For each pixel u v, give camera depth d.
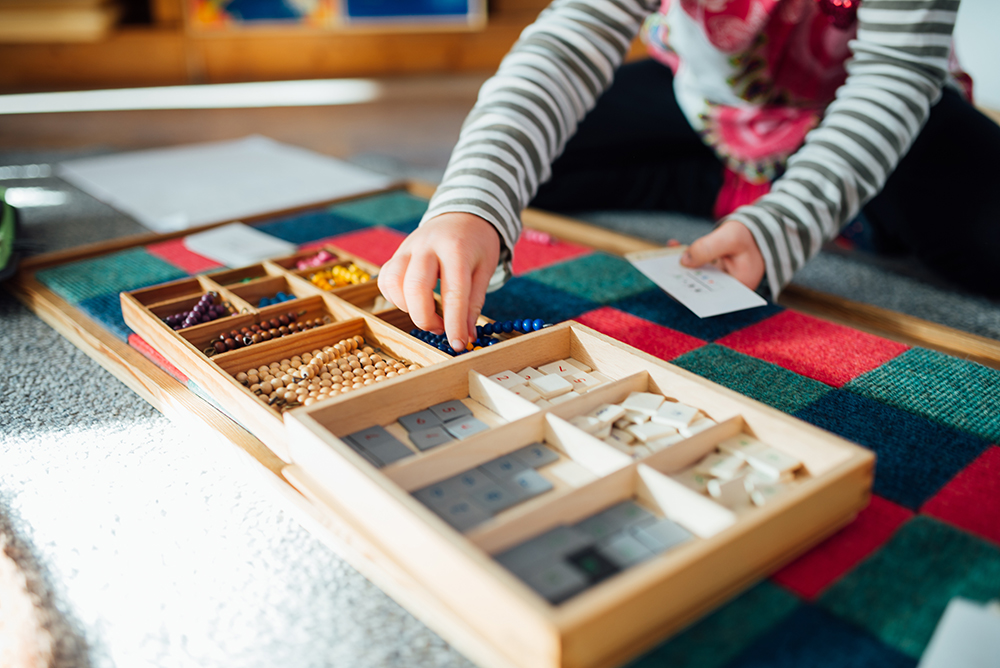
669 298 1.15
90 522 0.70
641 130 1.69
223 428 0.79
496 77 1.14
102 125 2.72
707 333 1.02
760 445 0.65
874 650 0.51
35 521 0.71
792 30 1.33
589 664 0.46
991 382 0.89
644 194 1.77
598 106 1.72
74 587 0.63
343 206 1.69
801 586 0.57
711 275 1.07
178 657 0.56
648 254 1.13
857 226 1.51
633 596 0.46
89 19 3.12
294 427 0.65
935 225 1.32
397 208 1.67
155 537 0.68
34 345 1.08
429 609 0.53
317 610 0.60
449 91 3.34
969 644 0.47
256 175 2.01
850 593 0.56
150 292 1.06
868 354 0.96
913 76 1.03
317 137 2.59
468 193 0.92
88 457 0.81
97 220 1.64
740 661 0.50
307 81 3.43
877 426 0.79
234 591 0.62
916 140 1.31
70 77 3.31
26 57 3.24
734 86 1.43
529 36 1.20
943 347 1.04
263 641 0.57
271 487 0.71
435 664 0.55
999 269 1.27
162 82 3.36
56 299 1.19
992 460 0.73
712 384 0.70
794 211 1.03
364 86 3.39
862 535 0.62
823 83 1.42
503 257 0.95
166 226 1.59
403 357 0.89
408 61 3.54
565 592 0.49
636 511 0.58
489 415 0.73
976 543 0.62
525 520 0.54
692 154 1.74
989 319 1.21
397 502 0.53
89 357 1.05
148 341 0.97
